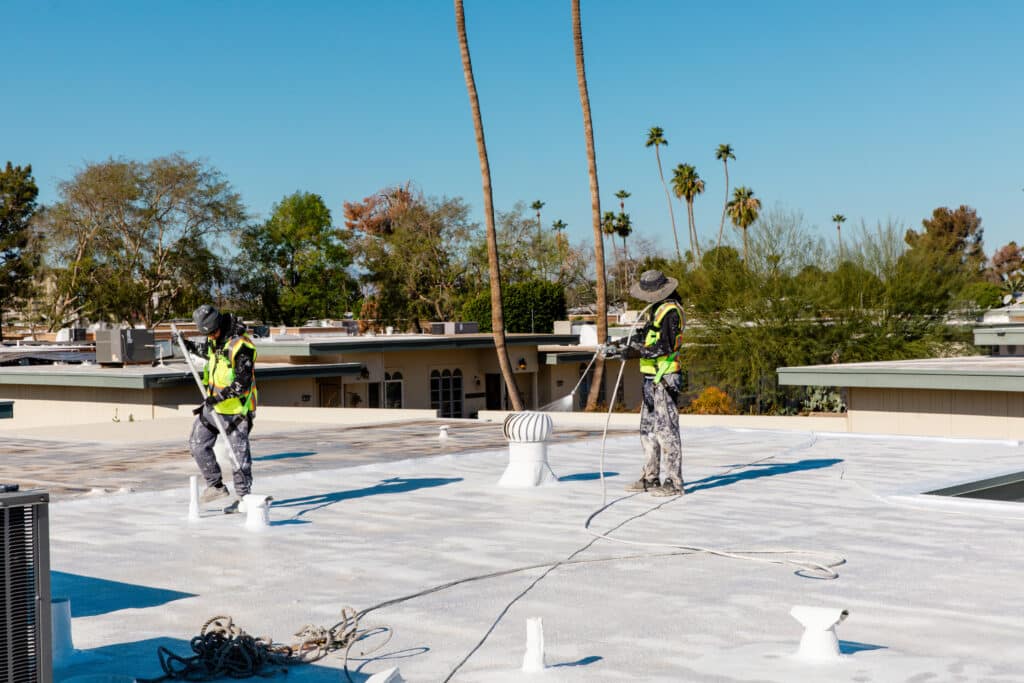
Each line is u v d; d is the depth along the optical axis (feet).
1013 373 60.95
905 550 23.71
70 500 32.83
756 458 41.63
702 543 24.73
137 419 85.25
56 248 200.23
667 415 31.86
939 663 15.01
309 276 252.62
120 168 200.95
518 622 18.01
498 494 32.81
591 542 24.97
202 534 26.50
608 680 14.62
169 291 214.28
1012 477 36.35
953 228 394.73
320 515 29.19
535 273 244.42
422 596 19.95
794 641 16.55
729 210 249.75
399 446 49.65
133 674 15.48
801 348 109.19
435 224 244.01
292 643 16.92
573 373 136.36
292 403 101.24
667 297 32.07
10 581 12.53
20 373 88.43
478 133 106.01
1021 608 18.58
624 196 287.28
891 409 68.39
